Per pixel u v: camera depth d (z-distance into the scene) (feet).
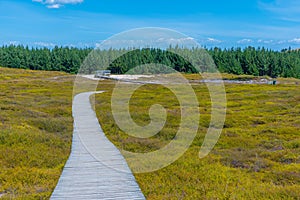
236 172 41.70
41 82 210.18
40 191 33.55
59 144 53.47
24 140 53.36
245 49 364.38
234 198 31.60
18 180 36.73
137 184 35.91
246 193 33.27
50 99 119.14
